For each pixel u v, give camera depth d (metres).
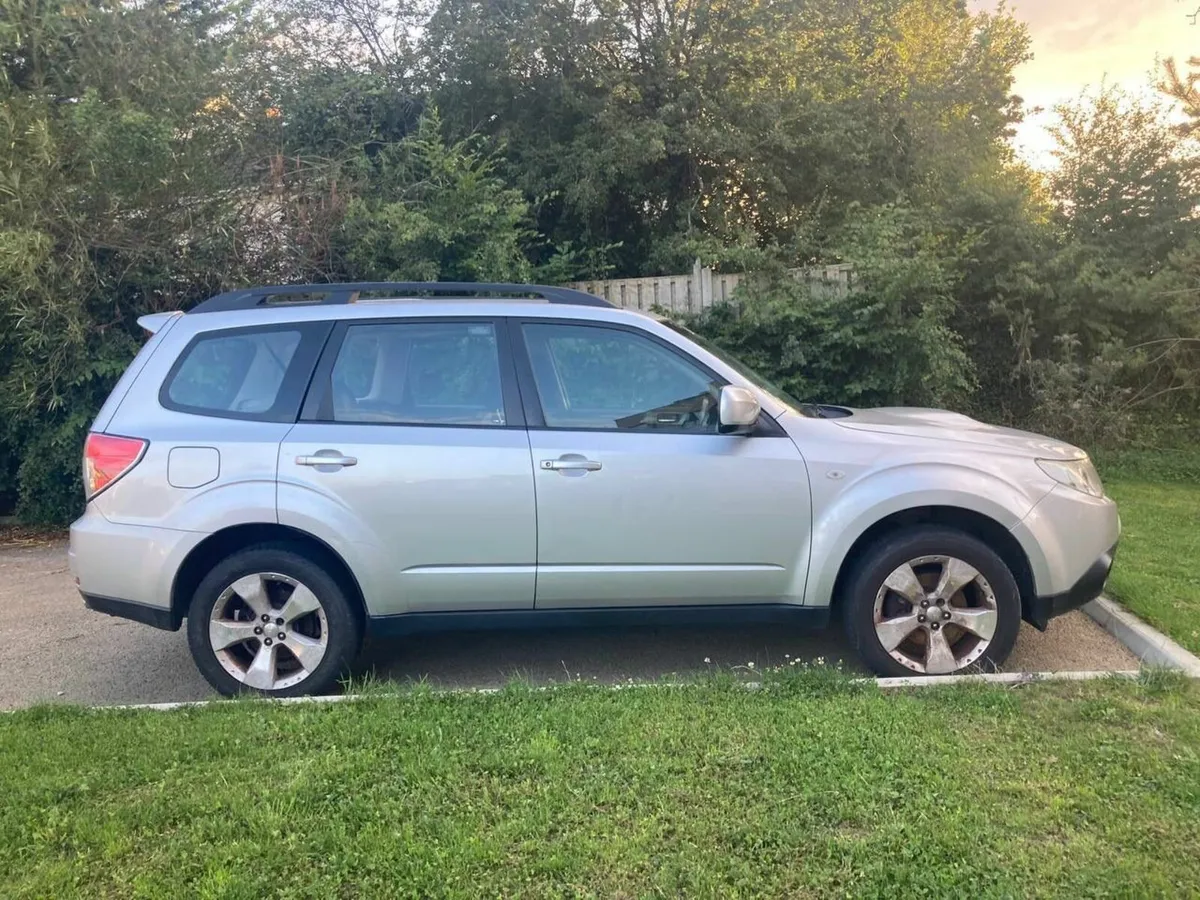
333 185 8.88
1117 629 5.09
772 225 11.80
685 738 3.63
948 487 4.30
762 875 2.81
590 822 3.08
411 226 8.59
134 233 8.16
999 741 3.58
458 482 4.26
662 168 11.38
